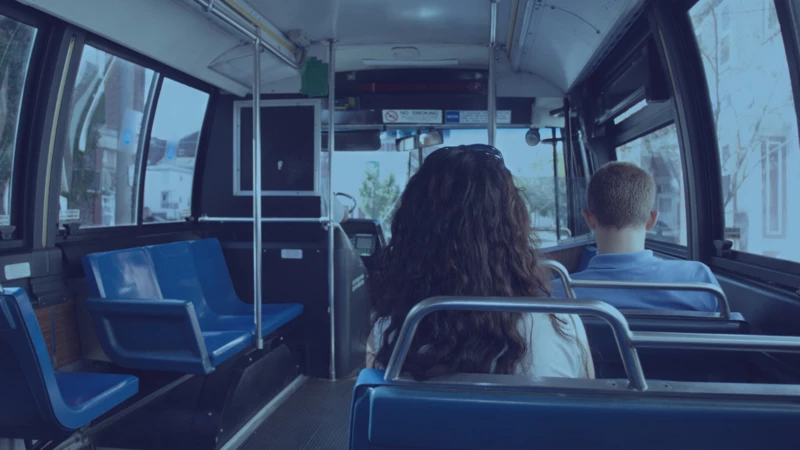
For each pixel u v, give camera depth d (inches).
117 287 125.6
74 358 127.3
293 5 135.8
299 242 176.1
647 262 78.9
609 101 162.2
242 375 129.6
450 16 146.1
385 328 46.0
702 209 114.9
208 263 163.8
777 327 82.2
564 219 180.2
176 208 173.8
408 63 182.9
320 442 125.7
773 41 90.6
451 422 38.8
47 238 122.0
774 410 37.1
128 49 135.8
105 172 142.3
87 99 131.7
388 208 192.7
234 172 181.5
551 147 186.2
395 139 187.8
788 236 89.4
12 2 105.2
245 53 155.0
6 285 110.3
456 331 40.8
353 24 150.3
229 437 125.3
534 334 42.9
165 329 116.7
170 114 160.6
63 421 83.8
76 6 108.3
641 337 38.1
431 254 42.1
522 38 150.3
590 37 134.1
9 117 113.1
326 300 171.9
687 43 113.7
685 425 37.4
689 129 114.3
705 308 76.8
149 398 128.6
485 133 187.2
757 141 98.1
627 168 80.5
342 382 166.9
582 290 79.2
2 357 79.7
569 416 38.0
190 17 131.4
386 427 39.4
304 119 179.2
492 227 42.0
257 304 136.4
